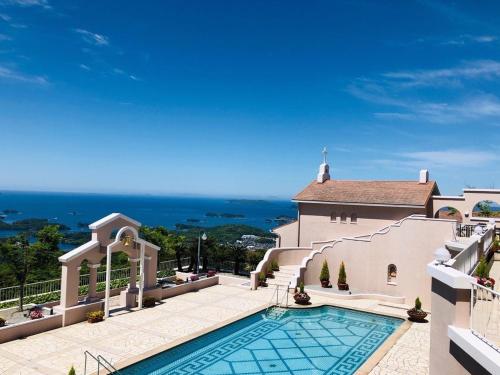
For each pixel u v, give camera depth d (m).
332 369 16.92
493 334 9.56
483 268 14.41
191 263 38.84
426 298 26.80
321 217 36.75
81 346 18.25
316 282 31.67
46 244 25.28
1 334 18.33
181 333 20.38
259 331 21.72
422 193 33.22
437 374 10.25
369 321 23.89
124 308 24.30
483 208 41.47
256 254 39.44
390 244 28.88
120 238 23.58
